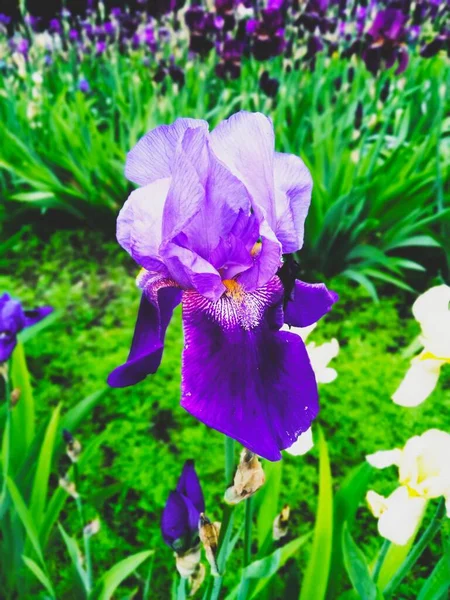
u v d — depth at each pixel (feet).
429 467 0.78
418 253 3.01
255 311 0.71
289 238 0.70
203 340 0.68
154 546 1.70
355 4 3.26
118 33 3.83
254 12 3.35
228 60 3.02
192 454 2.01
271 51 2.80
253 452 0.66
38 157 3.37
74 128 3.55
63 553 1.68
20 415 1.58
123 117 3.63
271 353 0.69
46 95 3.91
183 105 3.29
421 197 2.79
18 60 3.57
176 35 3.77
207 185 0.64
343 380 2.34
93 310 2.80
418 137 3.30
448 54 3.04
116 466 1.96
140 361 0.63
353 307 2.78
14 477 1.44
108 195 3.22
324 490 1.16
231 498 0.70
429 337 0.76
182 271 0.65
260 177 0.66
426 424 2.14
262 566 0.90
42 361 2.48
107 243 3.32
